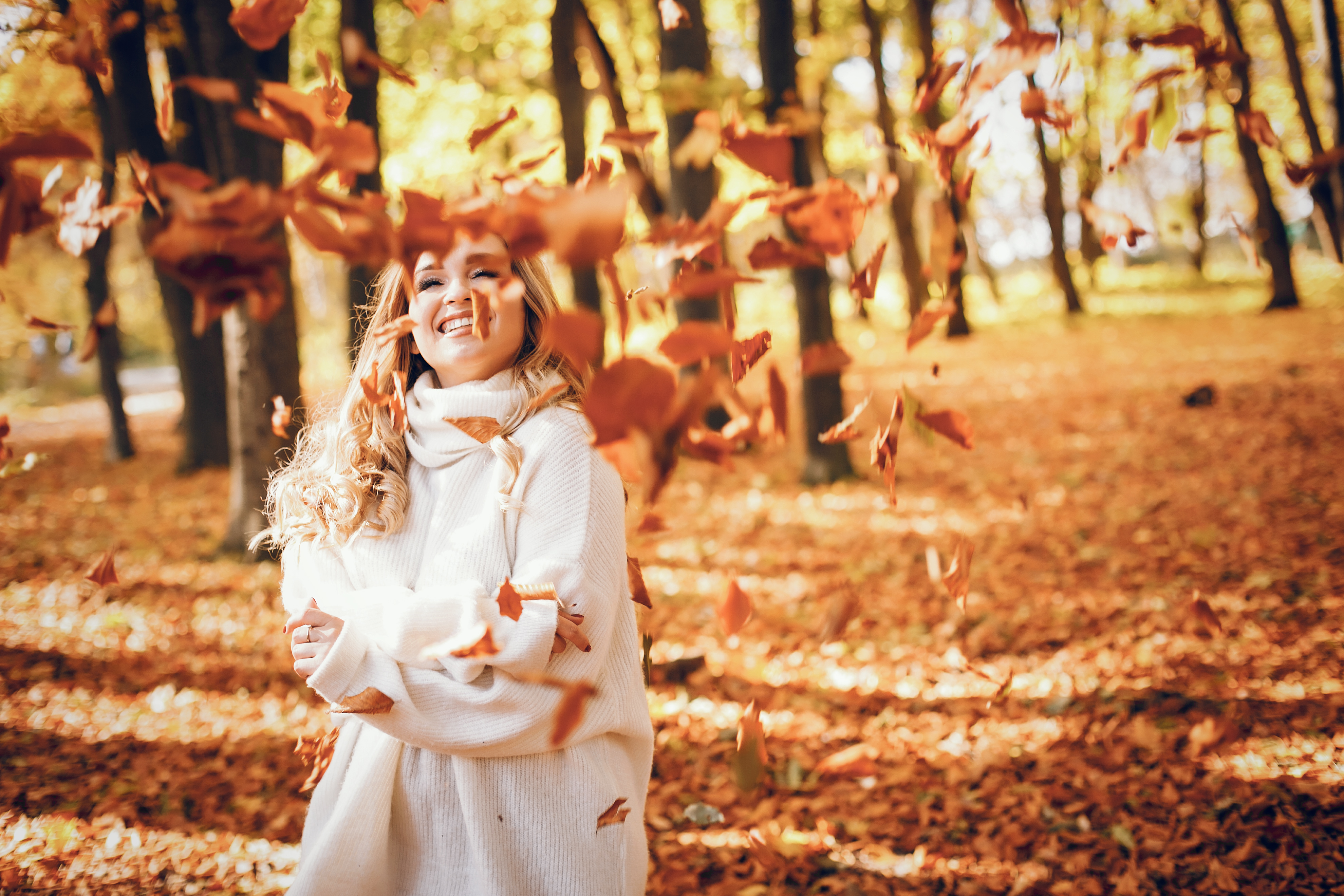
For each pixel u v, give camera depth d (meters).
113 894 2.87
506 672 1.44
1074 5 1.27
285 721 4.16
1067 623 4.84
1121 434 9.24
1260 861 2.79
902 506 7.50
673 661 4.66
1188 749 3.40
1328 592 4.66
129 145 7.70
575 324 0.79
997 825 3.13
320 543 1.68
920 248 16.48
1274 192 18.08
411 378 1.85
